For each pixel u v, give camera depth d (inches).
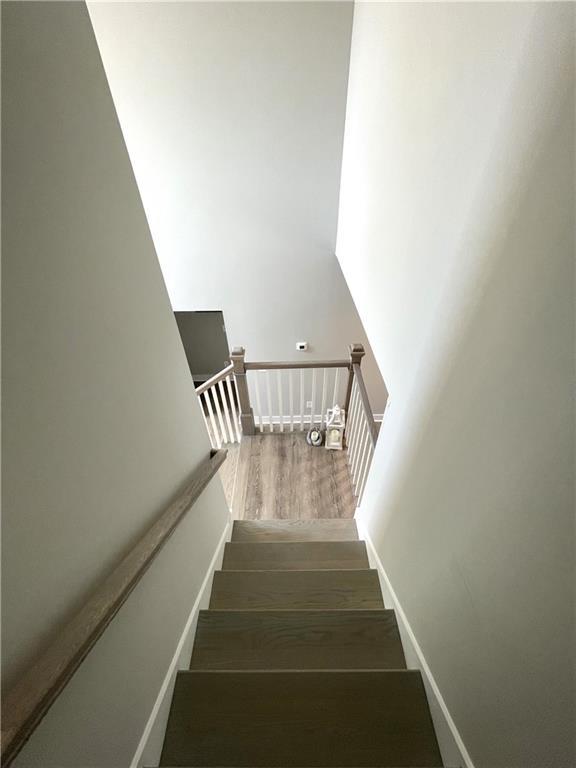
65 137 29.0
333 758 44.8
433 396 49.0
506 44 30.3
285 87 95.3
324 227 129.0
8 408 23.2
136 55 88.8
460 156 40.1
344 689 50.1
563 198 23.9
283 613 63.0
